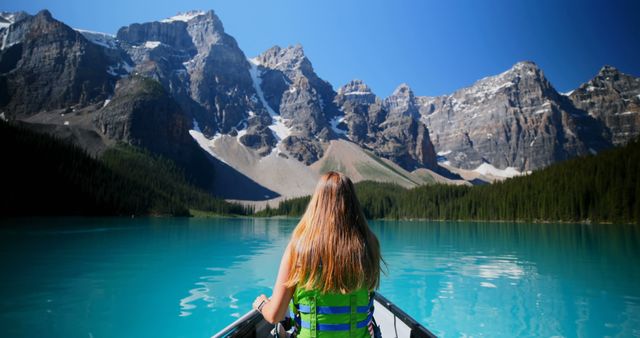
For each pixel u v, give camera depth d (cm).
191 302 1573
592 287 1855
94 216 11888
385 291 1780
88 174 13850
